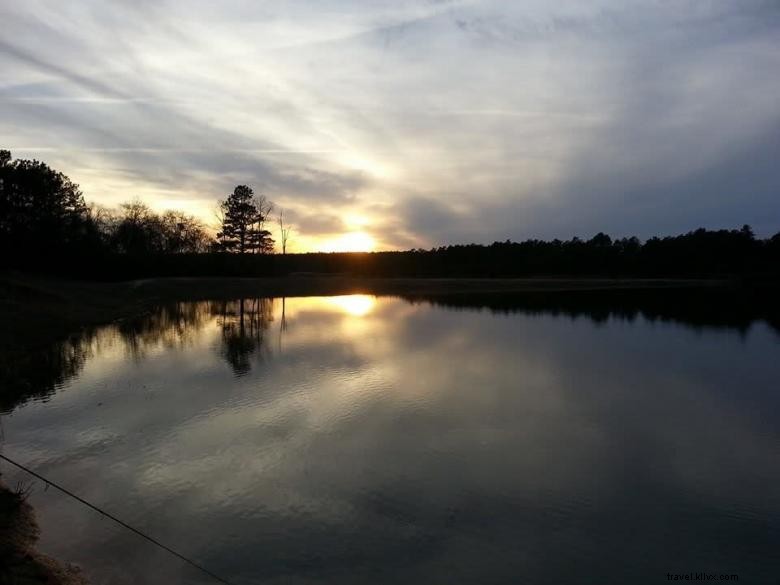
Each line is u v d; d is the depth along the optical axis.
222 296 54.16
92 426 10.97
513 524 7.44
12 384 14.15
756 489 8.70
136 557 6.33
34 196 43.84
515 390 14.57
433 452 9.95
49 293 31.94
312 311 38.34
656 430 11.52
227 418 11.56
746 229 114.50
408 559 6.53
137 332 25.70
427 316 34.88
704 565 6.59
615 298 54.09
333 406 12.55
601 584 6.15
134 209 73.25
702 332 27.22
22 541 6.38
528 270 108.00
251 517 7.41
